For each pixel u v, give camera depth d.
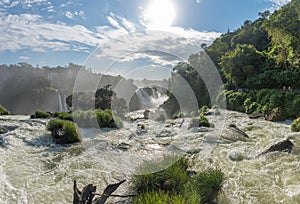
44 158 6.47
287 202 4.09
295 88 19.81
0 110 17.30
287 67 22.02
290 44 18.70
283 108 15.19
